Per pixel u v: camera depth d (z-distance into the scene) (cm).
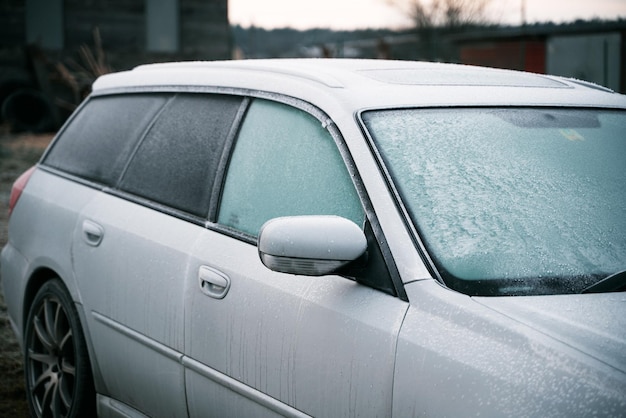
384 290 256
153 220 352
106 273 367
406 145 282
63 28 2383
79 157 428
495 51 2872
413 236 258
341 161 285
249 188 319
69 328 404
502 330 226
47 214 420
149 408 351
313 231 252
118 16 2450
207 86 362
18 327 446
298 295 276
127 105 412
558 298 242
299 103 310
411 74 329
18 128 2031
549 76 364
